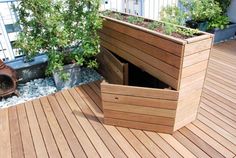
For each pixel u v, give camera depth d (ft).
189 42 5.39
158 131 6.69
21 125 7.29
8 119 7.59
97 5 8.39
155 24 7.09
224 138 6.39
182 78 5.84
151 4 12.71
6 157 6.14
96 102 8.34
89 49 8.82
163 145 6.23
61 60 8.65
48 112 7.87
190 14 12.46
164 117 6.32
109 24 8.53
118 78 8.47
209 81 9.45
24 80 9.80
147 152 6.03
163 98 5.99
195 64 5.91
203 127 6.82
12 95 8.87
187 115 6.74
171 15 8.05
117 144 6.36
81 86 9.46
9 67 8.80
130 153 6.04
